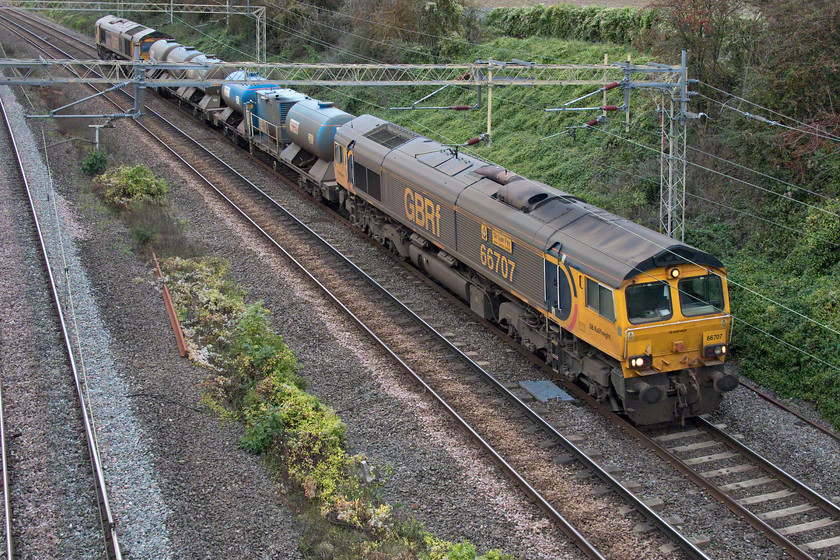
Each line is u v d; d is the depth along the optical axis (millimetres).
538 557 11070
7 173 26453
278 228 25141
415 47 41406
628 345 13945
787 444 14375
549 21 38344
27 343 16438
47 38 56500
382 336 18344
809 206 20266
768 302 18562
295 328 18578
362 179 24016
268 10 50906
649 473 13227
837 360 16250
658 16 27797
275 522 11609
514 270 17141
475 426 14555
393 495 12492
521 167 29938
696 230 22078
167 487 12211
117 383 15211
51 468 12477
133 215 24297
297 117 28109
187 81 24812
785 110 22344
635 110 27781
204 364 16391
